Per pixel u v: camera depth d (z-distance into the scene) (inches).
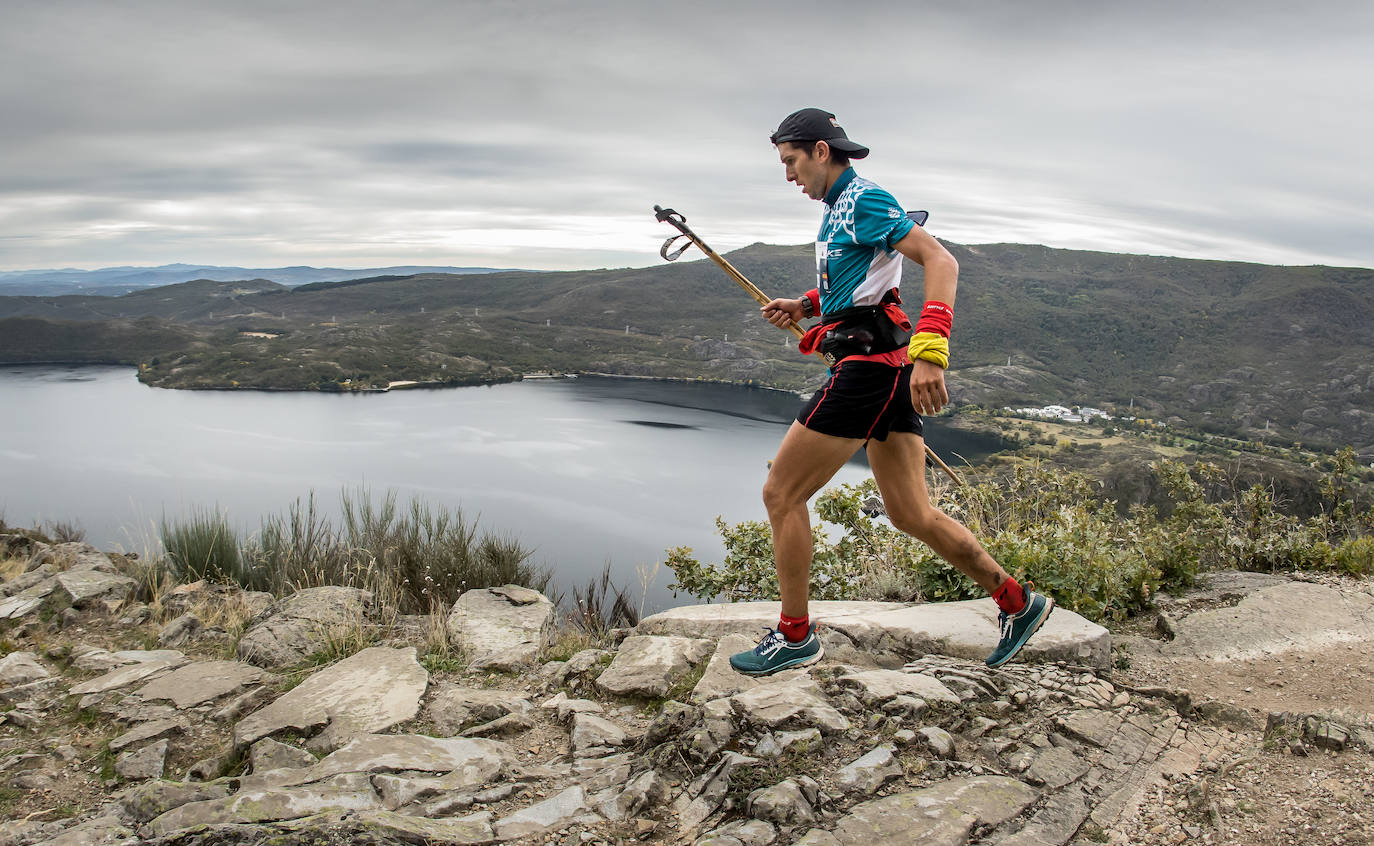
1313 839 69.4
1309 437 4468.5
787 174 91.9
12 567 214.8
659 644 126.9
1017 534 159.0
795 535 93.4
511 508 2117.4
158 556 218.7
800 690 93.7
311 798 83.7
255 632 155.7
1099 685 100.6
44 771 107.8
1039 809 75.0
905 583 157.8
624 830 77.9
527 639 149.3
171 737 115.8
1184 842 71.1
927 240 80.2
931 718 90.0
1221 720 95.5
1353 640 121.6
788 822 72.4
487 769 94.7
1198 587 161.9
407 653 138.3
